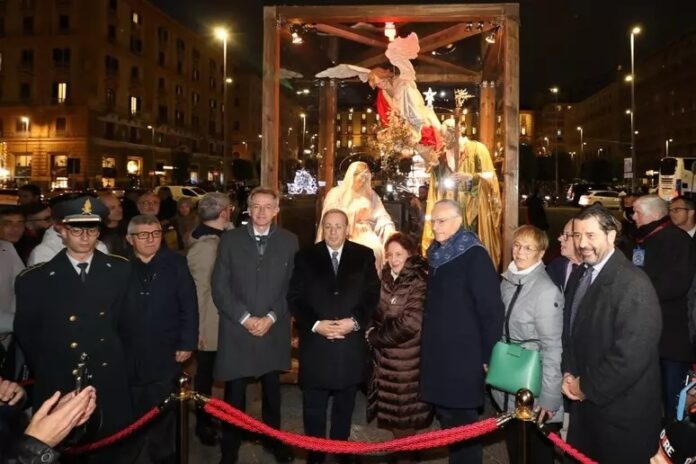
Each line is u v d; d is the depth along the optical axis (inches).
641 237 187.5
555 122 3528.5
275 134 256.4
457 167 278.8
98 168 1846.7
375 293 167.3
